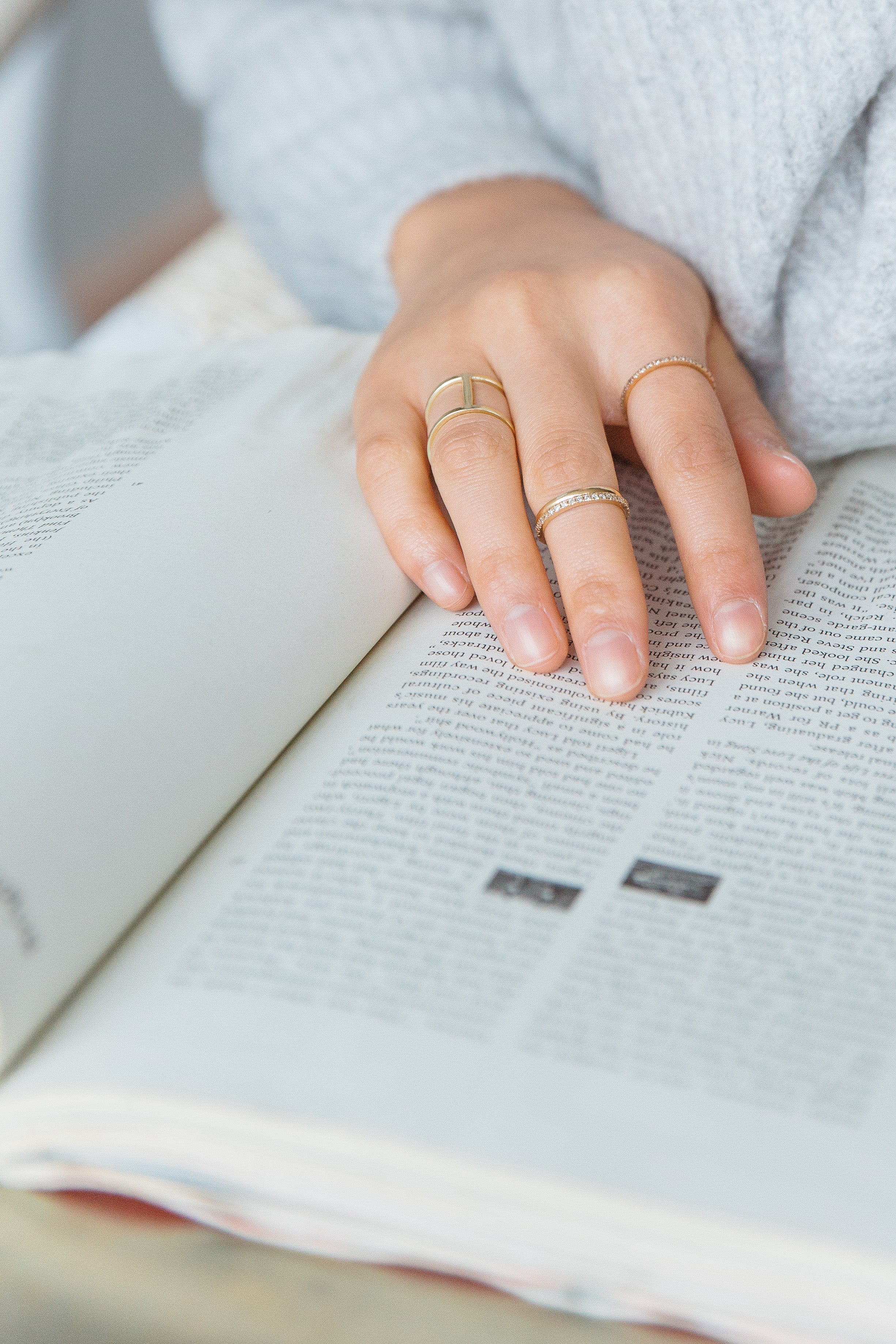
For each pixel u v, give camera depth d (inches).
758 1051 20.0
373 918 21.0
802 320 24.8
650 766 22.0
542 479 23.1
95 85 63.2
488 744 22.3
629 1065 20.0
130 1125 20.1
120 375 26.9
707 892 21.0
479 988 20.5
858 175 24.4
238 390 25.9
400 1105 19.9
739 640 22.5
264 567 23.1
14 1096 20.4
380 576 23.7
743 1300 19.4
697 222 25.2
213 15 30.4
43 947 20.7
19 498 24.4
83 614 22.5
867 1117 19.7
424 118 28.6
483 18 29.7
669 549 24.1
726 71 24.1
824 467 25.2
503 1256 19.8
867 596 23.3
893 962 20.5
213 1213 20.4
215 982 20.7
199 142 64.0
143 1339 20.1
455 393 24.0
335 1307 20.2
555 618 22.7
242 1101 20.0
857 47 23.3
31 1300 20.4
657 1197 19.4
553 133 29.0
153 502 23.7
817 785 21.7
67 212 58.7
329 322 30.1
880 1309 19.1
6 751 21.3
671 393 23.6
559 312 24.3
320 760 22.4
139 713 21.8
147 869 21.4
